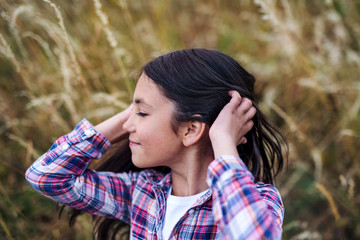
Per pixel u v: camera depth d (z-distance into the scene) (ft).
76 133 3.67
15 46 6.18
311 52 7.64
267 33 8.28
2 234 5.03
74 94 5.93
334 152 6.98
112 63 6.91
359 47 7.68
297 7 8.43
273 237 2.54
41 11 6.04
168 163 3.36
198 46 8.45
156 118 3.14
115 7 7.89
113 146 4.41
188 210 3.23
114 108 6.24
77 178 3.64
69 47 4.91
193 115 3.07
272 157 3.83
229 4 9.80
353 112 6.62
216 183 2.78
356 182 6.29
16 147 6.27
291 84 7.57
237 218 2.61
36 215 5.76
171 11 8.89
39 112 6.15
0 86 6.34
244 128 3.21
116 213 3.88
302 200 6.59
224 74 3.28
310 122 7.30
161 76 3.13
